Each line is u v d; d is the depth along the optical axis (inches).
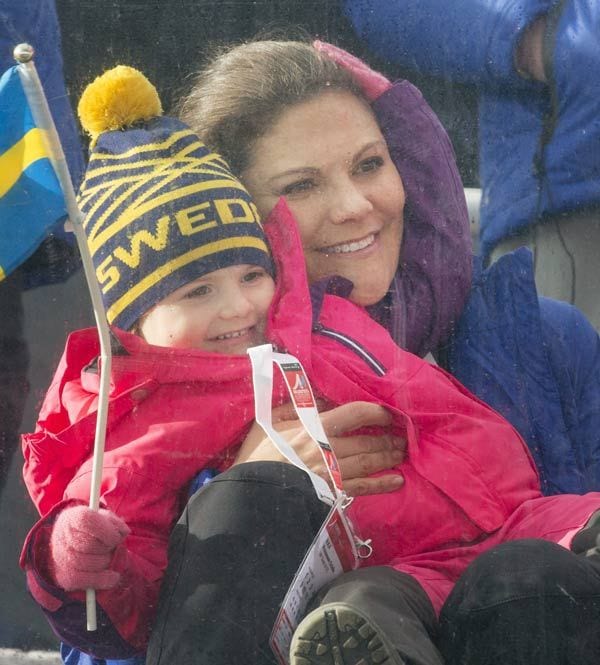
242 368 249.3
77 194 253.8
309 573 217.8
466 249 263.1
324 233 260.2
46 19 250.4
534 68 256.7
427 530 248.8
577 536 233.5
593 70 255.6
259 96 254.8
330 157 257.0
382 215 260.5
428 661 193.3
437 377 259.9
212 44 253.8
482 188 263.6
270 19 254.1
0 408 259.8
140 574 232.2
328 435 249.8
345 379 253.8
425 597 222.8
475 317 265.7
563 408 266.4
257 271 253.8
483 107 259.3
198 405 248.2
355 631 188.1
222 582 215.8
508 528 249.1
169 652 213.6
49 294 256.1
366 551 246.8
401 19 254.4
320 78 255.6
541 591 205.2
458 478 250.8
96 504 223.3
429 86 258.4
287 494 223.3
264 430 239.1
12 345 258.1
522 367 265.3
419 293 263.7
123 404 247.9
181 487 248.4
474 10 254.4
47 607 229.8
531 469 260.4
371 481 249.0
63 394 254.1
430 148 259.4
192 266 247.4
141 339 248.2
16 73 221.3
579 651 205.0
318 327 259.4
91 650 237.5
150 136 249.8
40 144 221.1
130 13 251.8
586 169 260.4
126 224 247.9
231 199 249.6
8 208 221.6
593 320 269.7
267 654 213.3
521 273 265.1
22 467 262.1
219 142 255.9
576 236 263.7
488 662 205.9
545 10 254.4
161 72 254.4
